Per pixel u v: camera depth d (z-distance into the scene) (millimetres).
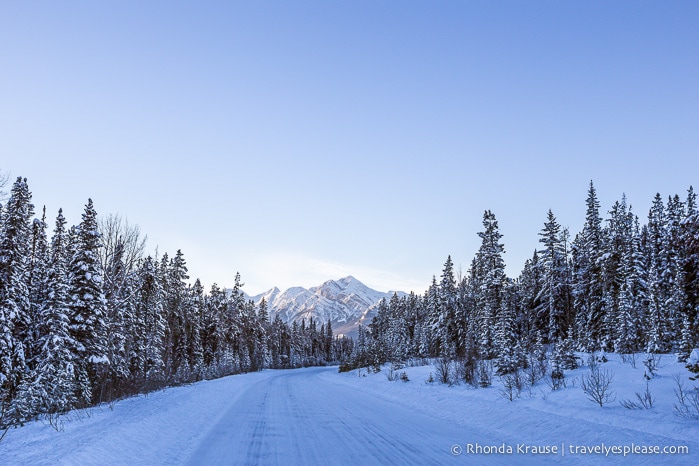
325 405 19328
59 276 26156
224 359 70938
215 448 9242
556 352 20250
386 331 88875
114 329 29609
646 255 40906
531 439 10398
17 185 26328
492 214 46406
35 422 13023
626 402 12242
